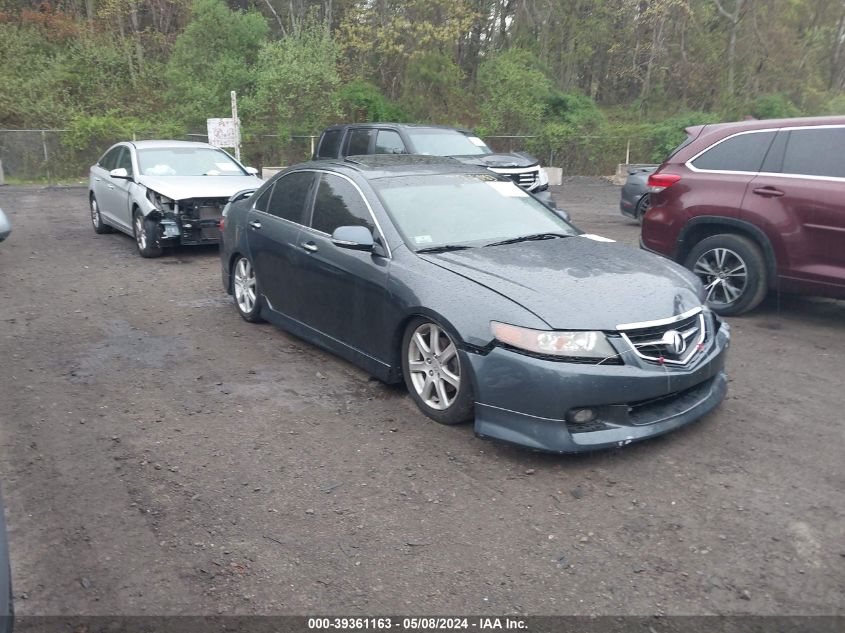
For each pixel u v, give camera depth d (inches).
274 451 171.6
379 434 179.8
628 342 159.6
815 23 1561.3
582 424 159.6
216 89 1112.8
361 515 144.6
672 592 121.1
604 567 127.8
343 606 118.8
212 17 1169.4
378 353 201.5
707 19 1510.8
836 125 254.4
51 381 217.9
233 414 192.9
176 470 163.2
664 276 184.2
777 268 264.2
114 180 446.0
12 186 895.7
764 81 1496.1
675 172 293.4
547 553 131.9
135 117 1119.6
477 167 243.3
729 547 132.7
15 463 166.7
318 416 191.0
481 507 147.0
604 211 684.1
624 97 1750.7
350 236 195.9
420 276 184.7
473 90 1471.5
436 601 119.7
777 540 134.5
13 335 264.7
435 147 487.2
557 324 158.4
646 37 1571.1
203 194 396.8
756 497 149.1
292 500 150.3
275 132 1082.7
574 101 1239.5
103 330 271.1
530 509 146.0
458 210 214.7
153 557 131.9
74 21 1318.9
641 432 161.0
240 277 279.6
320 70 1099.9
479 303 169.3
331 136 539.5
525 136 1151.0
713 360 174.7
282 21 1550.2
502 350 162.4
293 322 243.4
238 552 133.2
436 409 183.8
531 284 171.6
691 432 179.3
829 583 122.6
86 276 366.0
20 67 1159.6
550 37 1562.5
